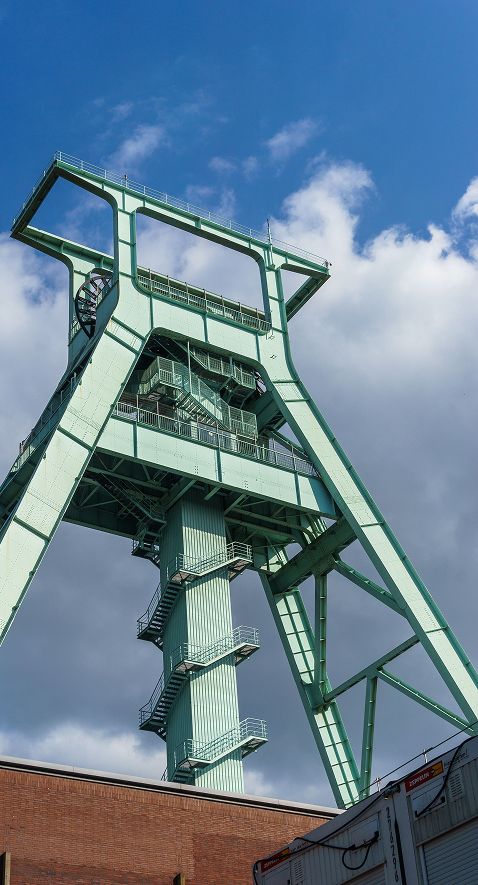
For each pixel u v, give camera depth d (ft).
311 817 110.32
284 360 168.35
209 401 162.20
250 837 106.01
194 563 151.02
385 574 151.53
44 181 162.61
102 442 144.77
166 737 145.69
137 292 157.99
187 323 161.17
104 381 147.95
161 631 152.56
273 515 164.35
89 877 96.99
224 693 144.46
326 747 159.02
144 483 154.61
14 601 128.26
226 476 153.58
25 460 158.92
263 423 170.30
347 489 158.61
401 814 75.97
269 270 174.60
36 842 96.48
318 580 166.30
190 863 101.86
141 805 103.04
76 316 163.02
